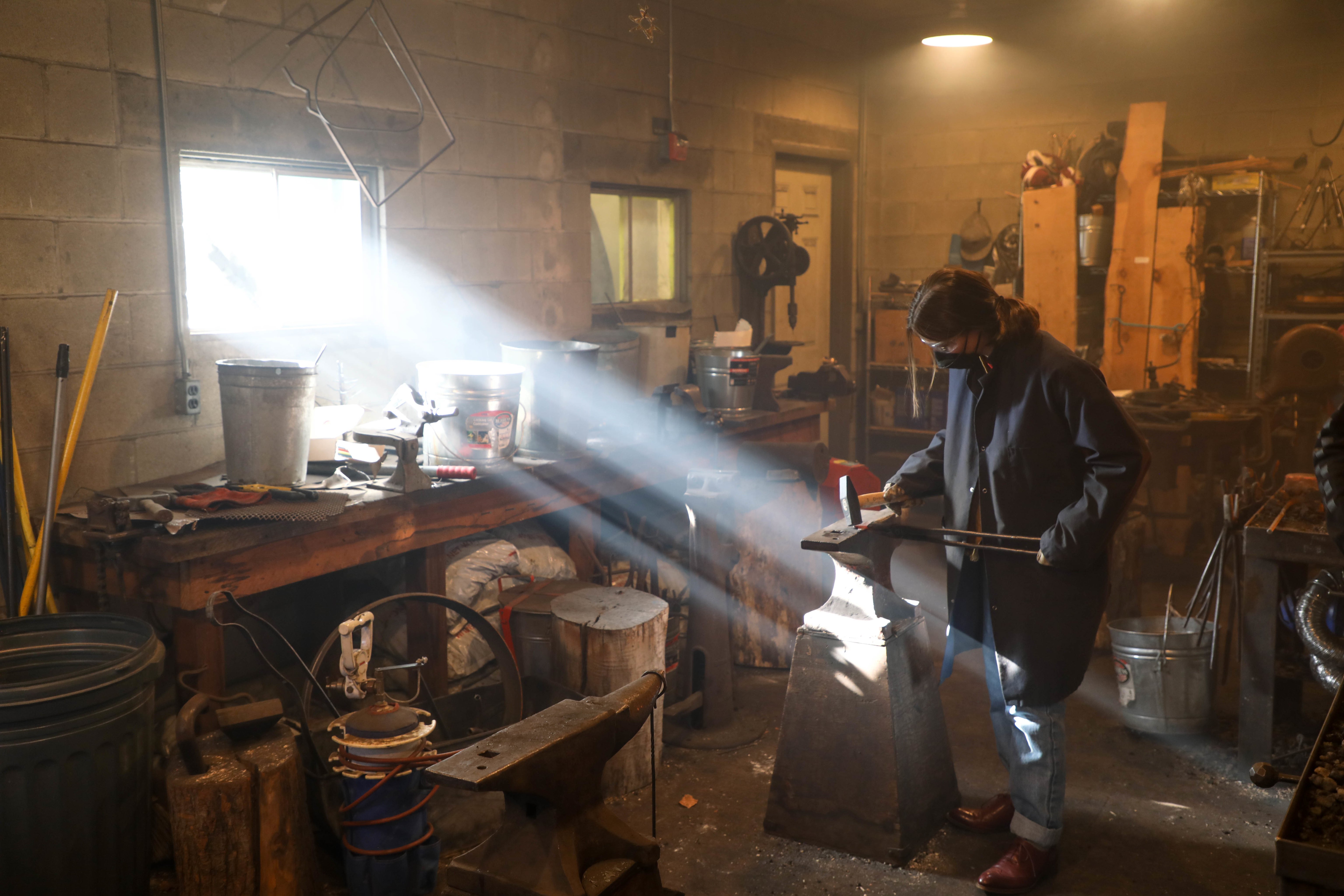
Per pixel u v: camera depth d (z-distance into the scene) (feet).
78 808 7.11
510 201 14.20
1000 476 7.88
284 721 8.39
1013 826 8.40
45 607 8.56
